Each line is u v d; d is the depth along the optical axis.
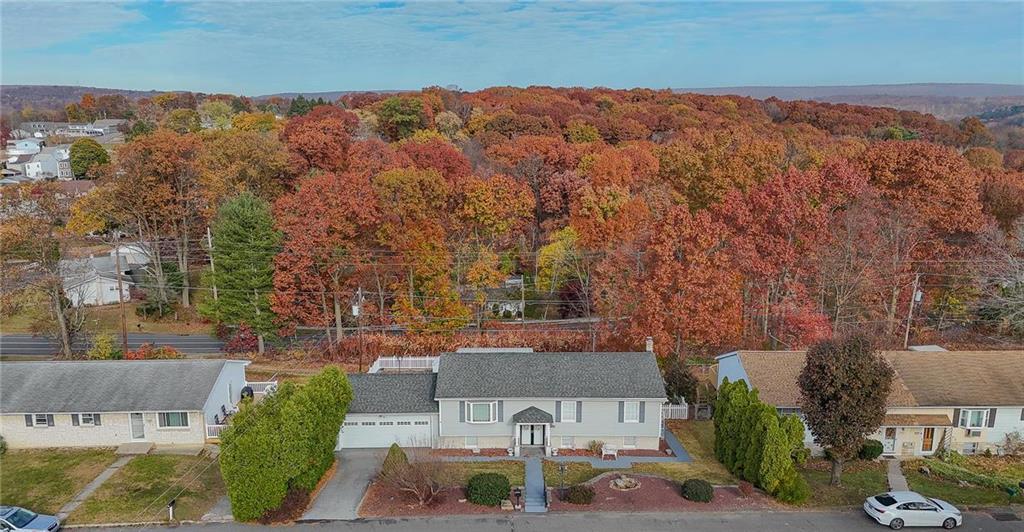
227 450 30.61
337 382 37.78
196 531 30.33
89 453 38.16
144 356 51.16
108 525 30.61
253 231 56.12
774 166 67.12
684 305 49.50
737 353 44.59
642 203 64.38
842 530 30.98
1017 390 40.69
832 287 56.06
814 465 38.88
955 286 57.88
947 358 43.28
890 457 39.84
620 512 32.47
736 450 36.75
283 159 76.25
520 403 39.25
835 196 56.22
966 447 40.44
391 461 34.19
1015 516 32.38
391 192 60.75
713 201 65.56
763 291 55.28
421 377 42.50
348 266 58.19
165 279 68.25
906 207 56.44
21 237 55.12
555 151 87.38
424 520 31.66
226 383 42.59
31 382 39.75
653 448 40.03
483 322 60.50
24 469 35.91
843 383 33.91
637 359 41.81
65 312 56.38
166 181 70.25
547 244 72.25
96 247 81.62
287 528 30.80
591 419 39.62
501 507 32.88
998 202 64.25
